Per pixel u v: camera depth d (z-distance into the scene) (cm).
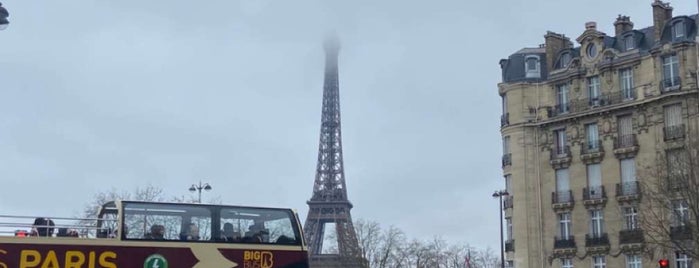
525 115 8825
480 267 15825
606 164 8050
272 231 2589
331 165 17225
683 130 7394
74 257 2306
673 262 7325
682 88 7475
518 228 8638
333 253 13650
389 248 12825
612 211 7881
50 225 2356
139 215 2439
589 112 8225
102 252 2345
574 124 8406
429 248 15238
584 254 8044
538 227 8538
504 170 8975
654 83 7731
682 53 7556
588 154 8181
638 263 7600
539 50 9150
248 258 2520
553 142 8588
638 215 7550
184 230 2475
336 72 18312
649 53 7831
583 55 8450
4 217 2327
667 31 7925
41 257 2270
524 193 8656
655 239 6538
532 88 8869
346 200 16812
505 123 8994
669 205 6438
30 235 2347
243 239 2538
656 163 6906
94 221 2430
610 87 8144
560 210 8350
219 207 2550
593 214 8125
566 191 8338
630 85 8038
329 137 17688
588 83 8400
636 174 7750
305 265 2588
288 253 2578
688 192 5844
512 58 9156
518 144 8806
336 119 17925
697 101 7400
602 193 7975
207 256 2470
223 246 2502
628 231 7631
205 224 2506
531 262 8475
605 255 7875
